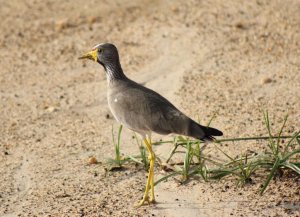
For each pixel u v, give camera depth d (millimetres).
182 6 20078
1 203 11664
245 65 16578
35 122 14766
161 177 12141
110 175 12367
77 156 13172
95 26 19422
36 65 17578
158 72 16594
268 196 11164
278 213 10672
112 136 13594
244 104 14750
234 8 19641
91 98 15703
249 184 11570
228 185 11602
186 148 12422
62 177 12398
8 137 14156
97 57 12141
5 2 21406
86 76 16844
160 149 13141
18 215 11211
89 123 14570
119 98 11703
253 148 12781
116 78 12008
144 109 11430
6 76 17062
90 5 20797
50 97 15898
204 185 11664
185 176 11914
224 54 17188
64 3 21109
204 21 19000
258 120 13969
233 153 12656
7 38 19141
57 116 14992
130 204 11305
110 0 21016
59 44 18609
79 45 18438
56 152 13391
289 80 15695
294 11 19266
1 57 18094
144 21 19406
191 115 14367
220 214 10750
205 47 17562
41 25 19766
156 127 11352
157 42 18094
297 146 12633
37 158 13195
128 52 17750
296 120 13844
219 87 15602
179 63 16938
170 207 11102
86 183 12125
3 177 12539
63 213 11133
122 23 19453
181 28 18688
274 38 17875
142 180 12141
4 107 15523
